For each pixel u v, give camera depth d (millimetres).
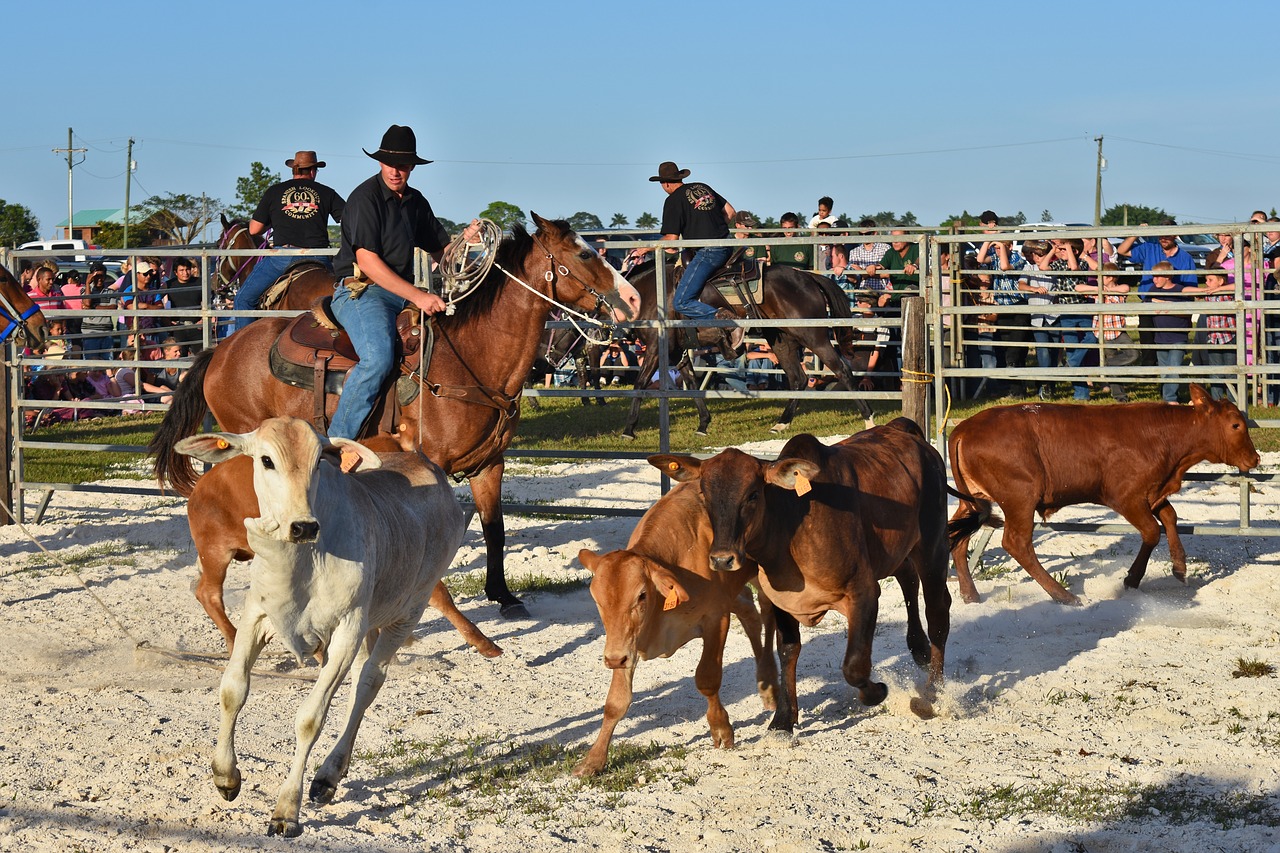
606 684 7496
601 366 19734
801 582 6258
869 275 19344
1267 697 6812
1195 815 5305
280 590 5188
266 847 5160
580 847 5180
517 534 11797
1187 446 8875
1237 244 9477
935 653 7078
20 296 9914
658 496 13320
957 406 17422
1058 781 5758
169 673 7730
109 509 13070
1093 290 14305
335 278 10250
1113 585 9375
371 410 8773
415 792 5789
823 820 5375
